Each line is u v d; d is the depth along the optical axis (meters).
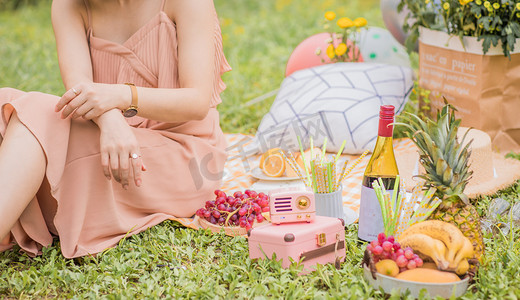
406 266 2.10
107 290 2.28
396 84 3.95
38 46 6.99
